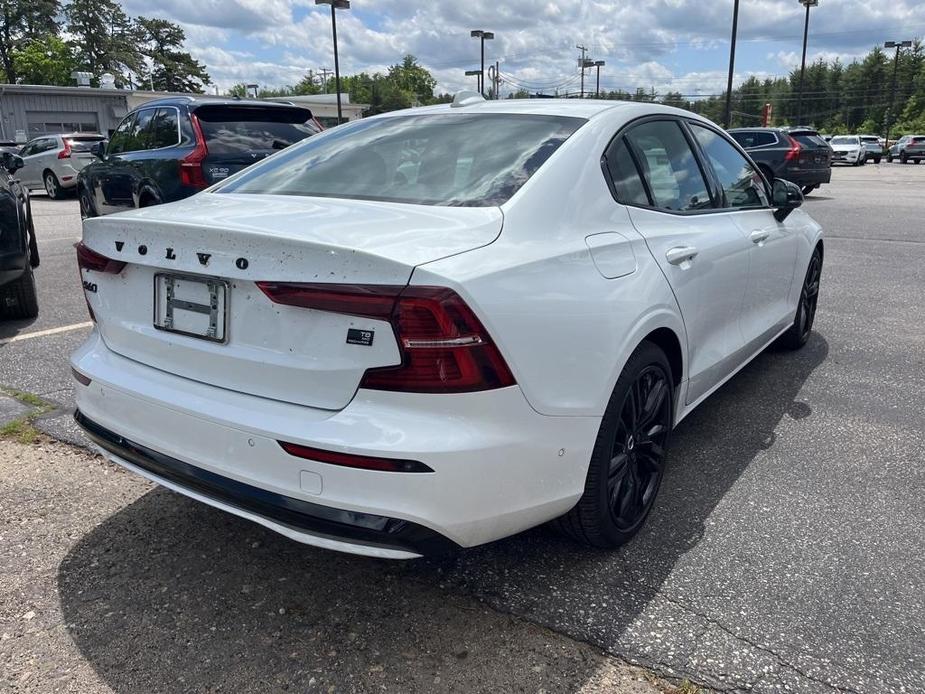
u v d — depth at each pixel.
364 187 2.75
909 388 4.52
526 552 2.75
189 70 79.50
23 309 5.91
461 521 2.04
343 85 104.56
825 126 105.56
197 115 7.80
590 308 2.36
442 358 1.93
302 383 2.06
